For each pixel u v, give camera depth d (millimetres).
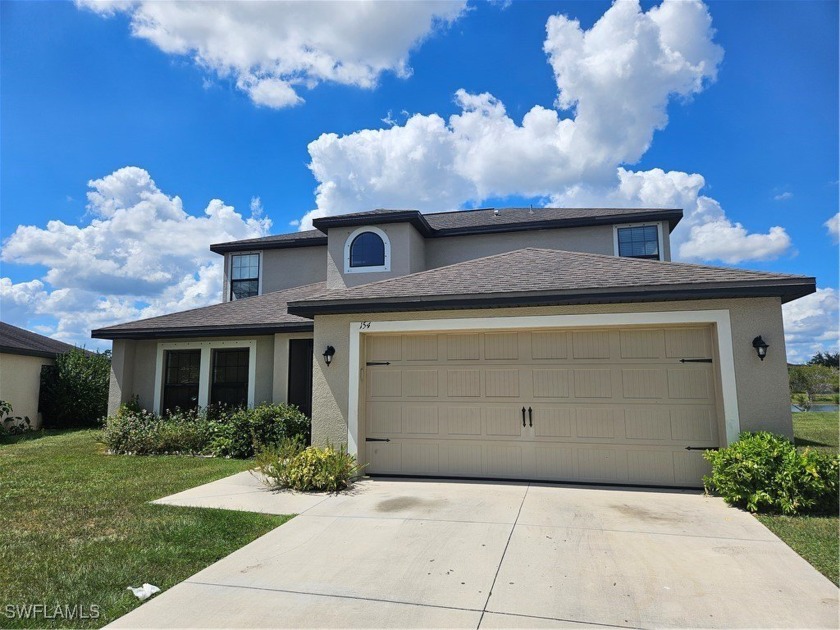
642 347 7777
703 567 4492
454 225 16141
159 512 6320
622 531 5504
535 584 4172
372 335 8844
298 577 4359
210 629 3477
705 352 7551
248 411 11898
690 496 6988
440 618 3611
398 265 14391
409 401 8586
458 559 4730
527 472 8008
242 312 14203
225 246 17453
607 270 8430
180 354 14406
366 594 4016
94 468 9594
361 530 5613
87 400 17984
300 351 13641
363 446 8625
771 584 4125
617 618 3590
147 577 4371
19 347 16750
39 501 6898
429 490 7469
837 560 4625
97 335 13875
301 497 7113
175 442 11703
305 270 17000
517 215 16812
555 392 8031
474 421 8297
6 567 4566
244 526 5754
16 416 16703
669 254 14242
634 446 7672
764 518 5902
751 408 7082
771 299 7219
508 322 8109
